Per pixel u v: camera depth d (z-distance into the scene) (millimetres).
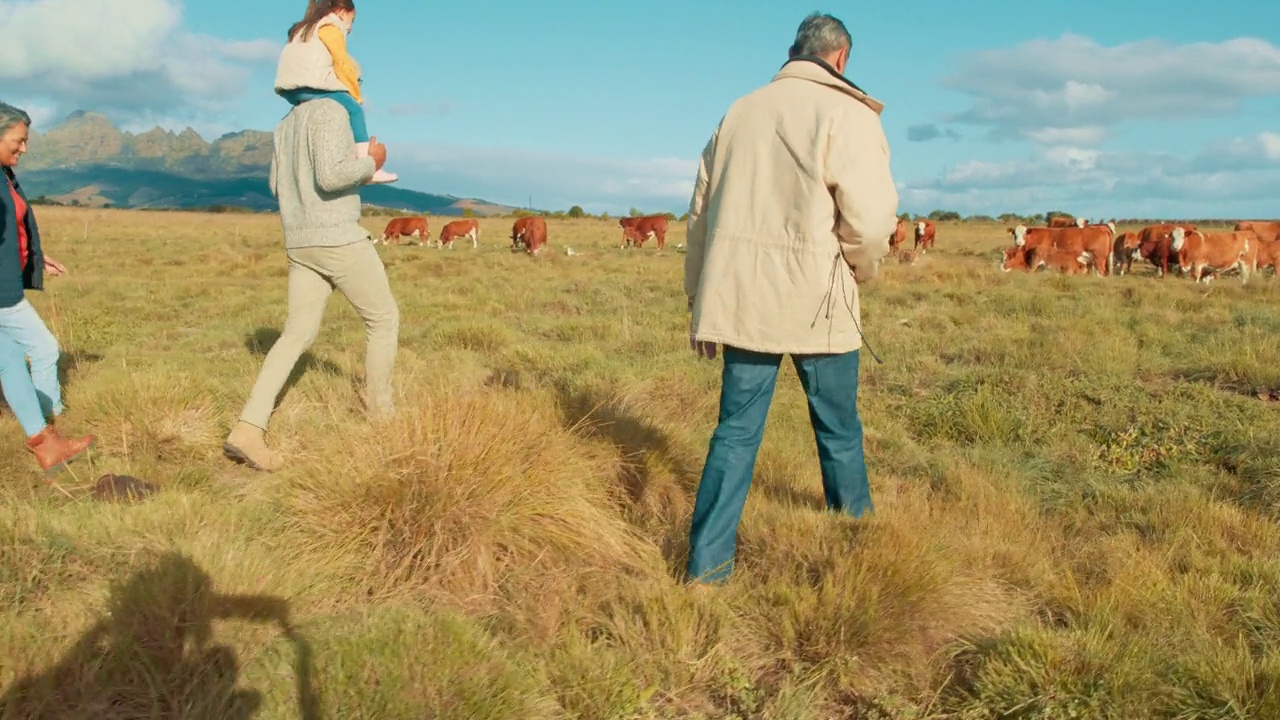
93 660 2152
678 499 3674
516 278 15500
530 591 2842
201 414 4500
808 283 2869
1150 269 23516
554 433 3725
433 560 2877
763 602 2754
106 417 4355
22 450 4000
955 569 2947
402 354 6777
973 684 2412
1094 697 2250
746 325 2900
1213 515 3621
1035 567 3137
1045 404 5695
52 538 2633
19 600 2346
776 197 2887
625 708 2275
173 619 2301
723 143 3004
